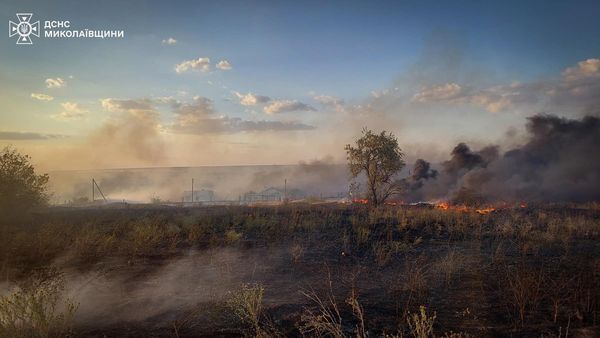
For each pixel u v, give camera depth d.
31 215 14.52
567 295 6.40
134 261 9.09
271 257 9.52
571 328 5.21
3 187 13.48
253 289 6.15
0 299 5.83
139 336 5.15
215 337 5.14
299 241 11.12
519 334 5.09
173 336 5.16
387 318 5.70
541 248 9.96
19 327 5.14
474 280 7.37
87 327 5.46
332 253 9.92
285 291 7.02
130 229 12.44
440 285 7.17
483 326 5.34
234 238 11.16
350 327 5.39
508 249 9.90
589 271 7.79
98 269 8.39
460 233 12.05
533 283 6.66
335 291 6.97
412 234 11.98
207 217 14.44
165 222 13.86
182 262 9.05
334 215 15.13
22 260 8.71
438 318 5.67
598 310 5.77
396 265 8.77
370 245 10.72
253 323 5.47
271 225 13.00
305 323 5.49
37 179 15.37
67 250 9.75
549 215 15.46
